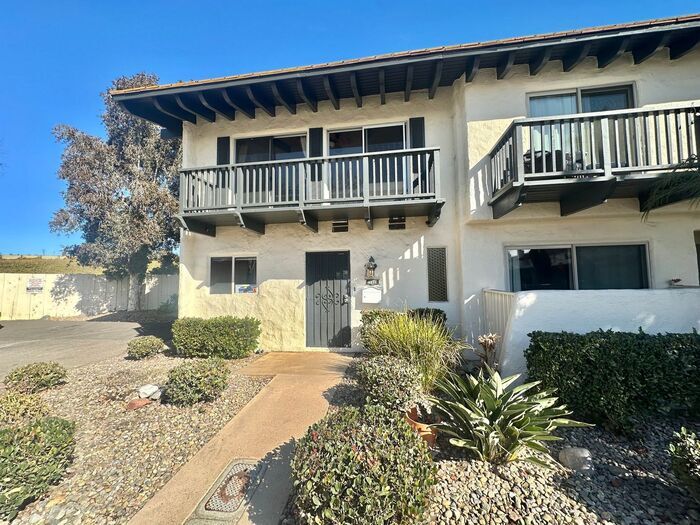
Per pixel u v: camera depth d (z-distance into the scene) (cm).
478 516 222
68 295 1596
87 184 1338
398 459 205
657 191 511
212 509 239
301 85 666
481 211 645
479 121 654
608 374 338
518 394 333
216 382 436
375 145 765
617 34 550
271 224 788
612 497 242
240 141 822
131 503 247
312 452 214
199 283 805
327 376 545
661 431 335
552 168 530
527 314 456
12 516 225
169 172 1438
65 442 278
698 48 595
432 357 452
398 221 744
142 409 414
